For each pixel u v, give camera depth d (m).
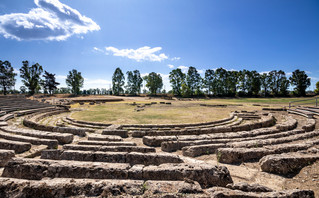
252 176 5.29
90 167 4.83
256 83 78.56
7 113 21.77
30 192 3.79
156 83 86.00
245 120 18.77
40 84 70.50
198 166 4.93
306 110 22.56
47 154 6.52
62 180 4.24
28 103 33.34
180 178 4.64
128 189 3.88
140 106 34.25
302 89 74.75
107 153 6.16
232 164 6.38
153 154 6.16
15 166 4.93
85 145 8.12
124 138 11.20
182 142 8.73
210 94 82.69
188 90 77.88
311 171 5.01
